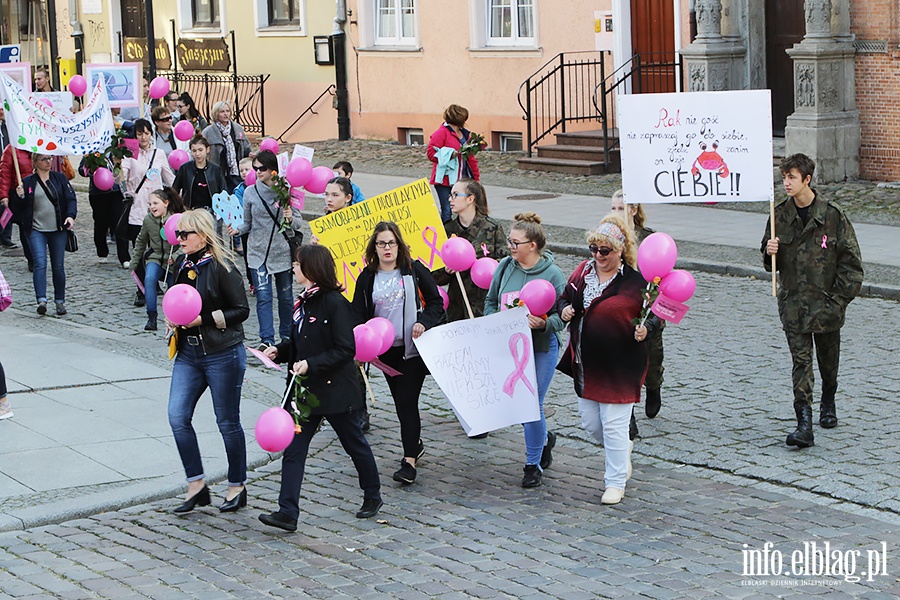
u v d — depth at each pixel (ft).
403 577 26.58
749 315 49.90
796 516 29.37
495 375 32.07
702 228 67.10
